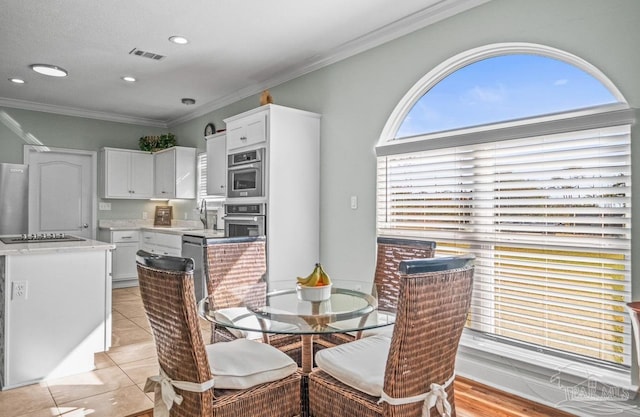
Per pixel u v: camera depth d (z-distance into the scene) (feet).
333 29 10.44
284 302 6.61
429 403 4.87
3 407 7.69
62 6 9.26
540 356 7.98
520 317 8.34
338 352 6.13
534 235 8.11
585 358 7.43
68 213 19.17
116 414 7.45
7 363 8.52
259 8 9.35
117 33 10.66
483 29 8.67
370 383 5.12
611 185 7.05
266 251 11.43
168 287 4.78
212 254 8.44
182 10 9.46
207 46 11.46
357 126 11.39
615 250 7.05
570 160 7.55
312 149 12.34
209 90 15.56
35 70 13.17
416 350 4.69
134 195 20.01
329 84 12.22
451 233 9.48
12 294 8.64
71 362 9.28
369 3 9.14
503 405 7.69
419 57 9.89
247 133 12.38
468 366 8.98
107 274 9.89
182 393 5.08
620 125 6.79
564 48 7.48
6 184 14.56
